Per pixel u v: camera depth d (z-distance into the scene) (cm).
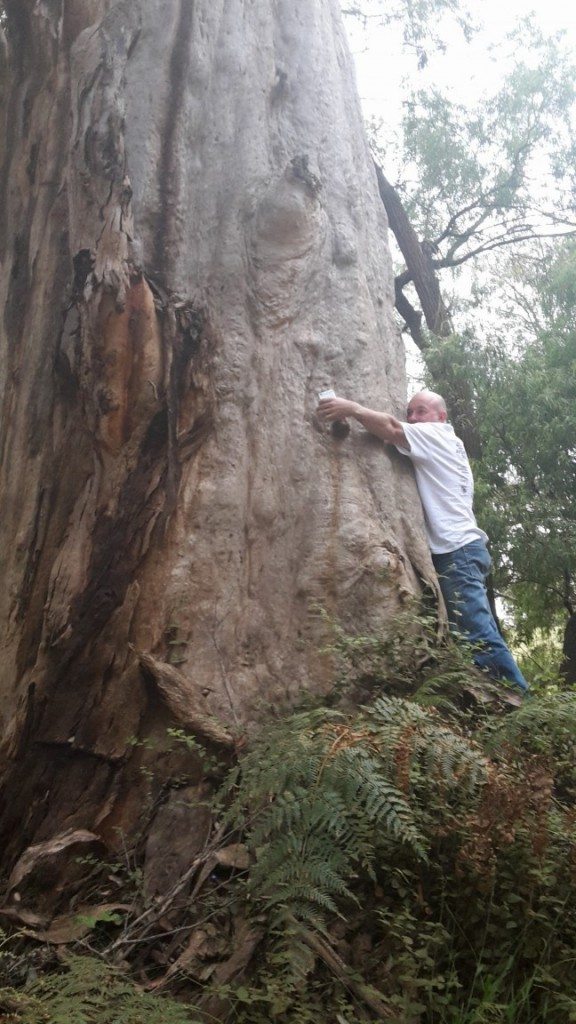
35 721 416
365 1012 306
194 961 327
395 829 307
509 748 359
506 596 1557
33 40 554
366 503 482
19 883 366
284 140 539
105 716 412
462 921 330
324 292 516
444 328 1370
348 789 319
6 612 446
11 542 457
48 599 435
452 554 518
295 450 478
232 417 465
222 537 444
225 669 424
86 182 480
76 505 448
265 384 480
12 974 321
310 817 316
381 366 528
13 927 352
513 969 321
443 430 527
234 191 508
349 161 564
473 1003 309
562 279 1450
